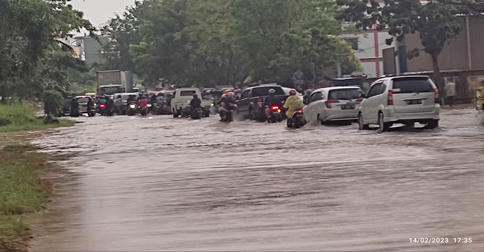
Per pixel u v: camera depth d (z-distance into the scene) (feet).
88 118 175.94
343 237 26.84
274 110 110.01
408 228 27.84
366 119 81.35
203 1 213.66
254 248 25.73
